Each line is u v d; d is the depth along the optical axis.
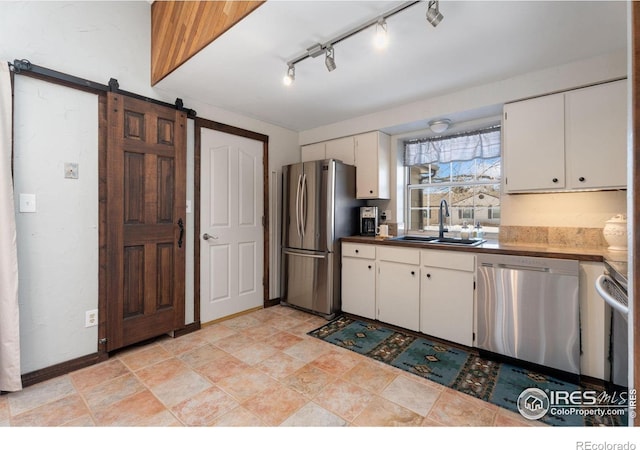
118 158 2.33
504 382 1.99
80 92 2.18
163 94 2.66
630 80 0.57
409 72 2.35
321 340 2.65
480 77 2.44
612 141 2.07
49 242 2.05
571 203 2.44
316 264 3.28
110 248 2.29
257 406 1.75
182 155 2.72
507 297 2.19
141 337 2.46
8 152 1.83
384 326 2.97
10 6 1.91
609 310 1.80
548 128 2.30
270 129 3.67
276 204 3.76
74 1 2.16
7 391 1.84
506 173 2.49
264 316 3.29
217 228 3.09
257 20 1.72
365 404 1.77
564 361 1.98
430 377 2.05
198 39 2.02
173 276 2.67
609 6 1.60
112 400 1.80
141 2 2.54
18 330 1.85
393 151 3.52
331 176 3.20
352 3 1.59
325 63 2.04
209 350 2.46
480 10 1.63
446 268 2.52
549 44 1.96
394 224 3.52
